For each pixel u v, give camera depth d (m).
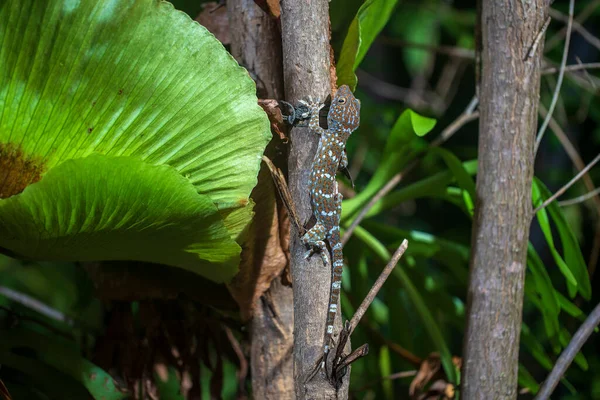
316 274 1.90
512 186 2.03
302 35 1.91
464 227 4.43
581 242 3.61
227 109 1.86
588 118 3.61
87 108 1.85
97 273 2.11
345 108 2.01
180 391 2.18
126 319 2.14
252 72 2.02
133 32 1.83
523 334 2.29
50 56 1.83
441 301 2.35
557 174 3.45
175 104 1.86
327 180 1.98
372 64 4.56
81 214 1.87
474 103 2.31
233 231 1.94
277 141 1.98
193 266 2.00
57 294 3.16
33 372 2.07
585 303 3.28
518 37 2.02
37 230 1.89
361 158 3.56
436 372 2.21
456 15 3.78
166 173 1.85
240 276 2.05
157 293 2.10
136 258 2.00
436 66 4.62
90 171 1.83
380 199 2.26
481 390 2.04
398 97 4.04
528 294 2.27
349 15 2.13
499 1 2.02
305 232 1.91
